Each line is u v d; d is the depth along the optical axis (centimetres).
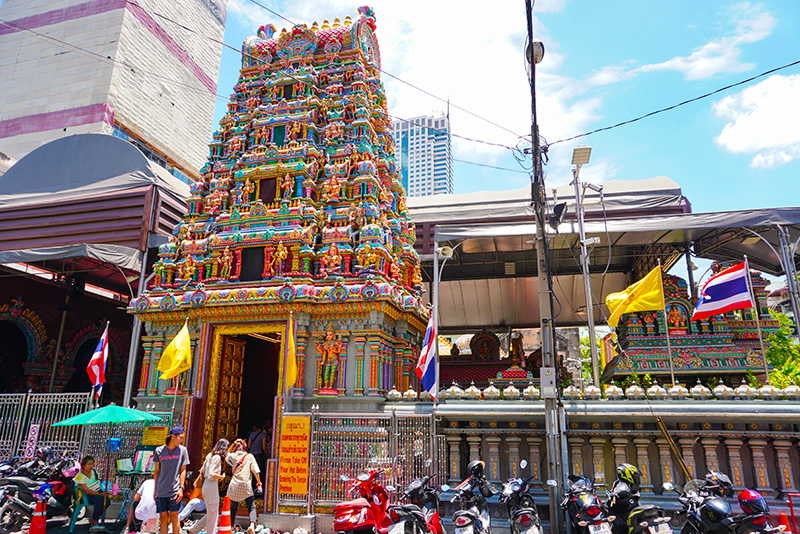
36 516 813
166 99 4475
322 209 1491
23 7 4206
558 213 1136
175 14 4678
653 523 766
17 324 1983
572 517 877
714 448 1026
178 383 1368
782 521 836
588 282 1408
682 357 1530
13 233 1791
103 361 1394
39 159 1931
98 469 1275
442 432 1130
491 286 2308
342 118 1588
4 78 4038
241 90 1723
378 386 1256
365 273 1345
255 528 1072
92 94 3812
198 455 1284
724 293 1252
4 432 1399
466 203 2277
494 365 2114
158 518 1008
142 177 1798
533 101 1040
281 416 1170
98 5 4088
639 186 2173
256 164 1541
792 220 1304
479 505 884
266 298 1312
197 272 1480
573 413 1048
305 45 1694
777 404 992
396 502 1034
